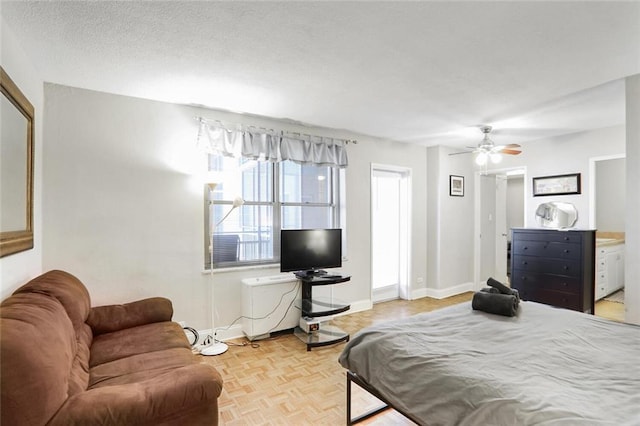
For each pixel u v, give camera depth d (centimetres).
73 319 184
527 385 130
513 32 190
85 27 185
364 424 199
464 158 543
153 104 302
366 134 438
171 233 310
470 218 551
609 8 167
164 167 307
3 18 175
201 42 202
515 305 226
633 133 252
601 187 556
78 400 126
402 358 166
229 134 334
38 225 246
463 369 146
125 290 289
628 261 258
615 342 174
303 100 305
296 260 348
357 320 397
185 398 140
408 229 495
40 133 250
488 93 288
